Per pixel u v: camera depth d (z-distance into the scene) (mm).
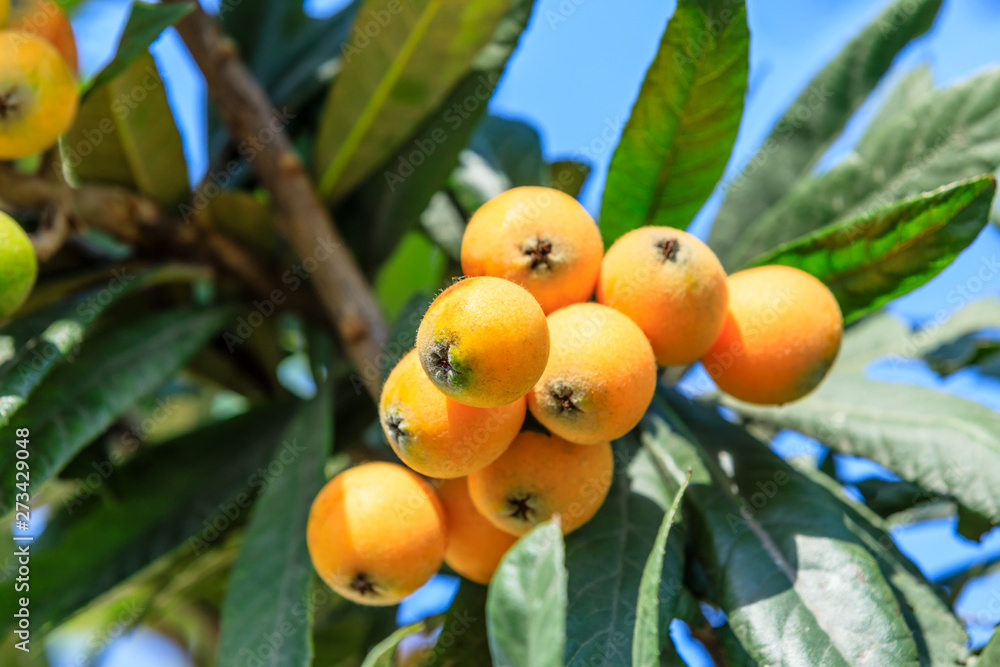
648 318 354
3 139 393
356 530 359
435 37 464
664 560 355
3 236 379
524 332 314
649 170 395
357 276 473
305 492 405
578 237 353
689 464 376
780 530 362
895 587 375
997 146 422
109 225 452
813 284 371
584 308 343
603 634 344
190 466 458
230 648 380
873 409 417
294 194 474
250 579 391
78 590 427
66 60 418
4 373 382
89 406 405
